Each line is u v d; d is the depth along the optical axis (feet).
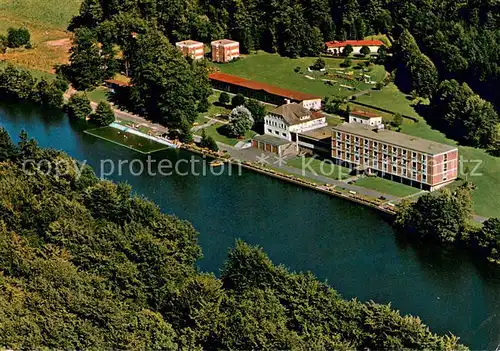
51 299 593.83
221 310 604.90
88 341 554.87
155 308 632.38
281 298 615.16
